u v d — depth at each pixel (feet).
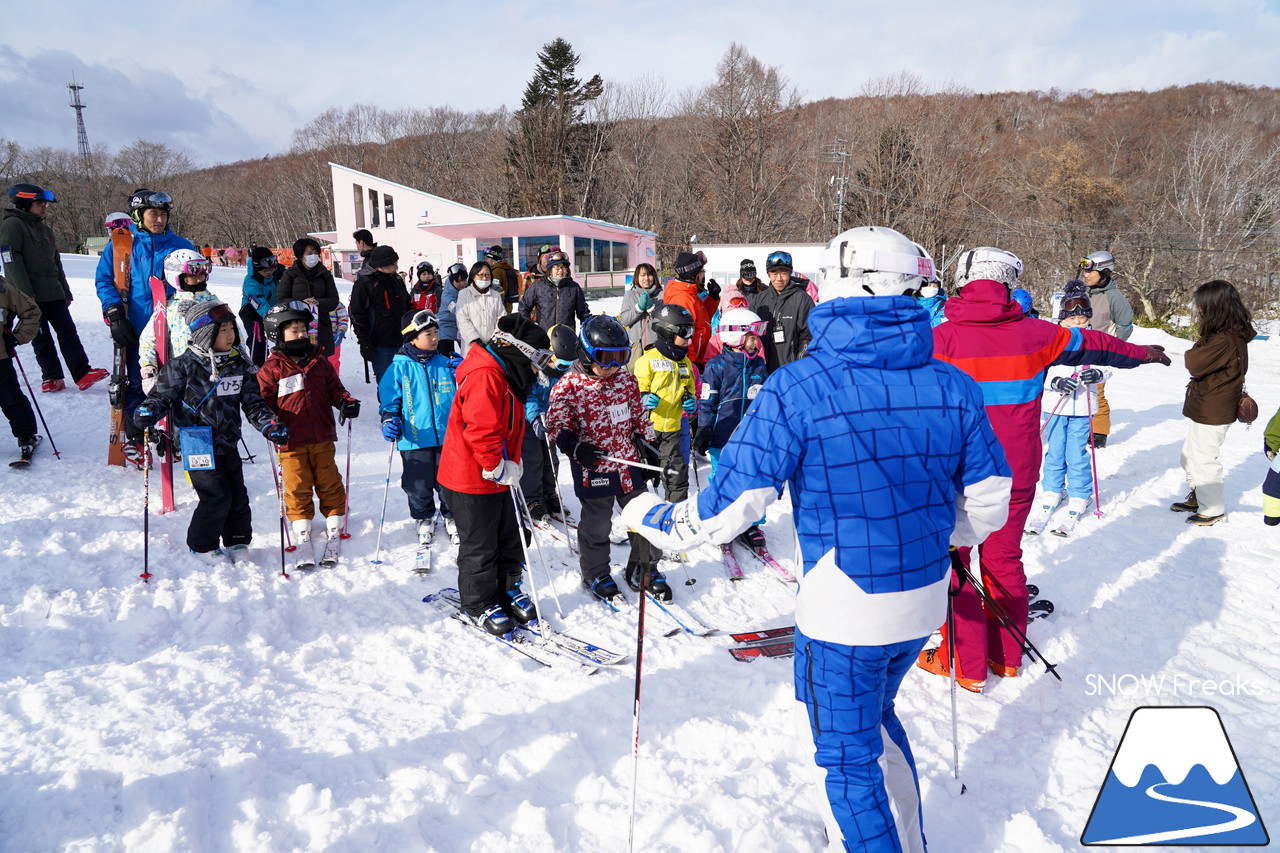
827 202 163.32
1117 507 18.30
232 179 302.04
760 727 9.66
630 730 9.52
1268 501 9.73
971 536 6.66
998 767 8.93
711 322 23.22
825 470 6.02
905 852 6.71
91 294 43.91
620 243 103.19
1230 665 11.10
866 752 6.41
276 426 12.94
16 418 16.31
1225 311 16.07
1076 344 10.25
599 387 12.71
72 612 10.91
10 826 7.02
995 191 156.66
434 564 14.35
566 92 172.76
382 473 19.84
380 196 108.47
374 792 8.02
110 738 8.32
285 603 12.34
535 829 7.61
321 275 23.72
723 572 14.84
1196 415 16.63
